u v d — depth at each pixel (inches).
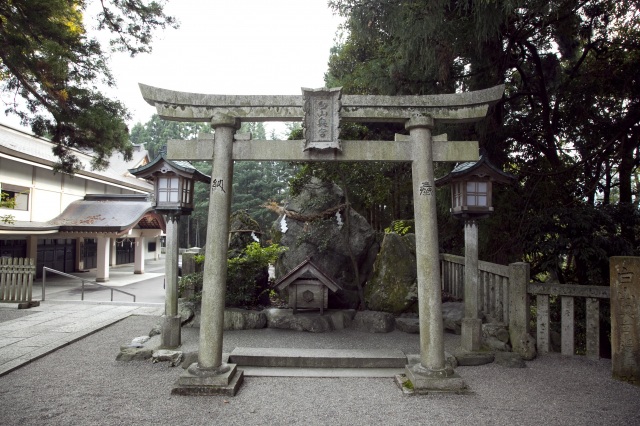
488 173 231.8
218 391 181.0
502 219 354.9
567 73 423.8
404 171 492.1
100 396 179.2
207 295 190.2
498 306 262.2
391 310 312.2
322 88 191.9
